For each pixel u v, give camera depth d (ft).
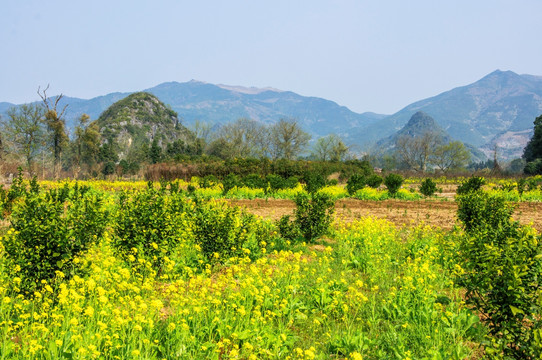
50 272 21.31
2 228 38.01
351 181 87.76
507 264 16.84
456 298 23.82
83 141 227.81
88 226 23.07
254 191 86.58
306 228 40.65
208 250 29.91
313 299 23.70
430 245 36.27
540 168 199.31
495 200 37.91
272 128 300.20
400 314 21.68
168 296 22.82
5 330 15.49
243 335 17.90
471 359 17.97
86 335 15.81
